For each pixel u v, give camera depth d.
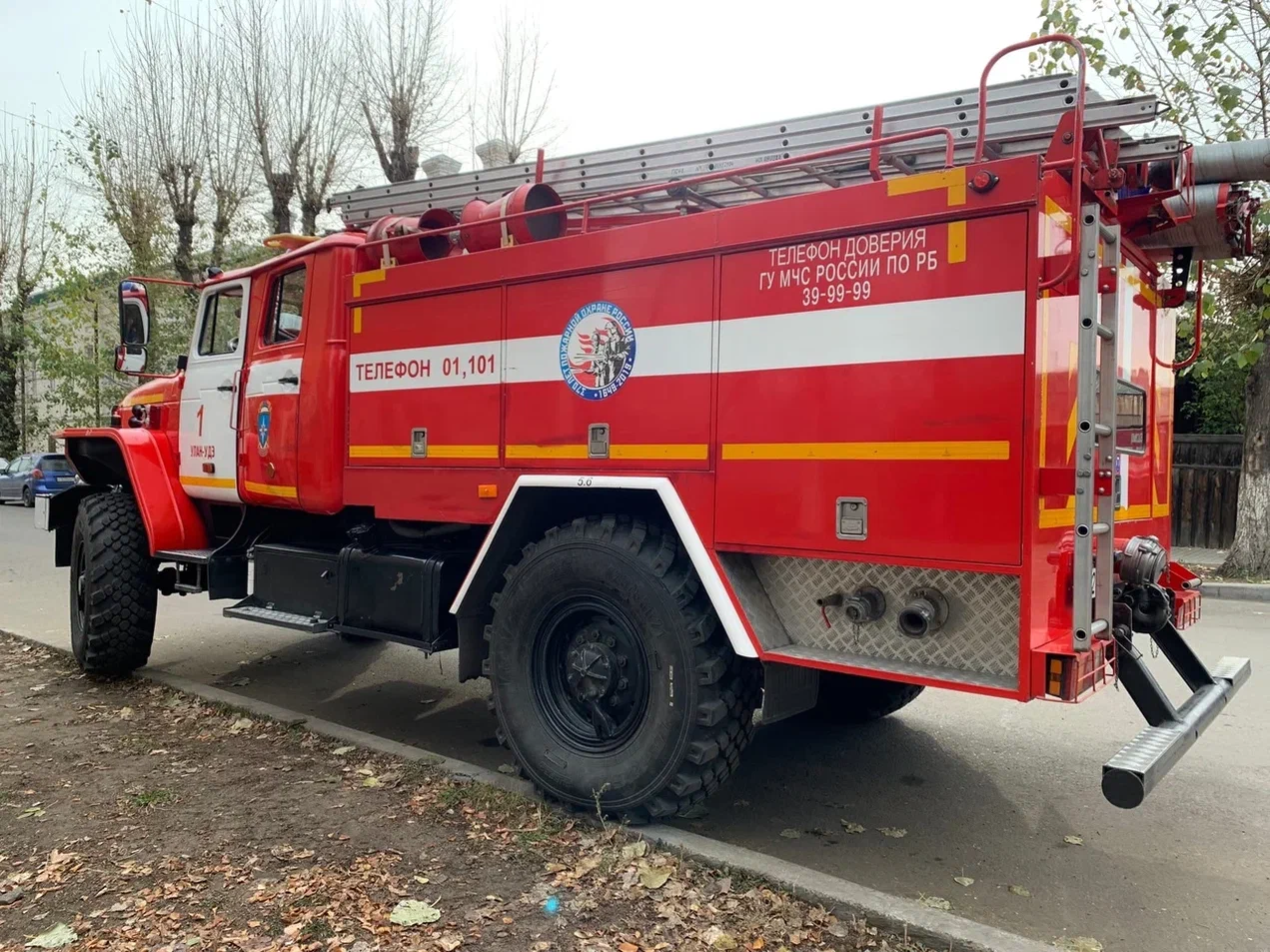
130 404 6.52
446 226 4.58
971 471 2.64
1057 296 2.69
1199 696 3.29
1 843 3.31
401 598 4.28
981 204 2.62
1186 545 13.12
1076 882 3.18
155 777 3.98
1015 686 2.61
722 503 3.16
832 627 3.06
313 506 4.71
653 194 4.12
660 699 3.24
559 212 3.94
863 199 2.84
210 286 5.72
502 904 2.87
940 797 3.95
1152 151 3.04
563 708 3.66
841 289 2.89
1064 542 2.73
